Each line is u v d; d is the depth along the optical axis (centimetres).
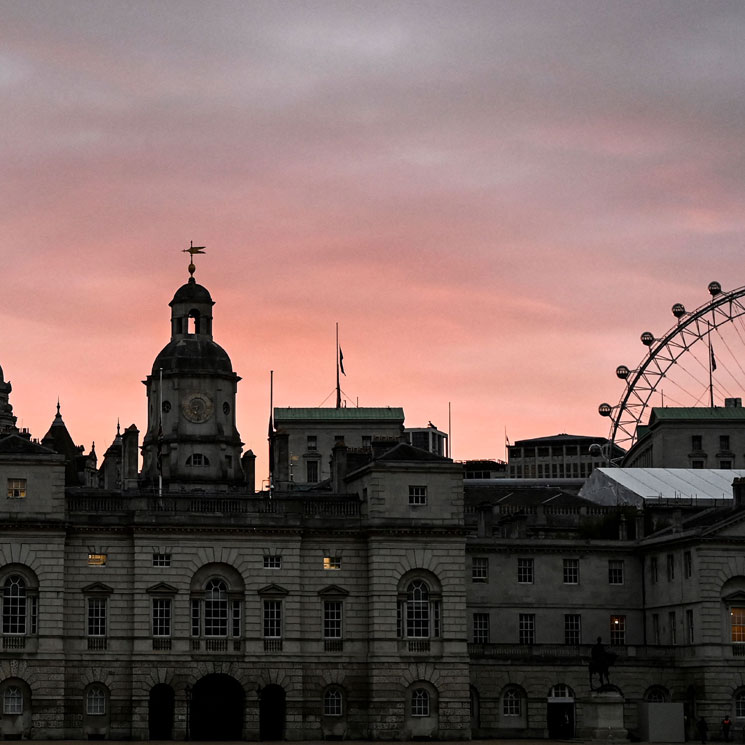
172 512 15550
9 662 14888
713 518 17288
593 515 19825
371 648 15712
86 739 15075
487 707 16450
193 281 19738
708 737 16225
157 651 15325
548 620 17500
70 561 15338
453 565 15938
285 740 15450
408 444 16300
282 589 15650
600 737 15225
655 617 17462
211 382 19325
